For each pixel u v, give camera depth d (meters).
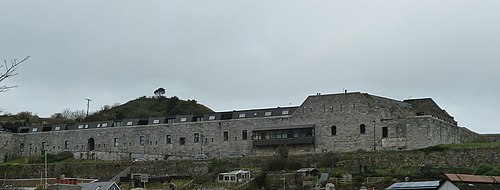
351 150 140.25
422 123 135.88
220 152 151.00
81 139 165.25
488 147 123.88
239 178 128.62
